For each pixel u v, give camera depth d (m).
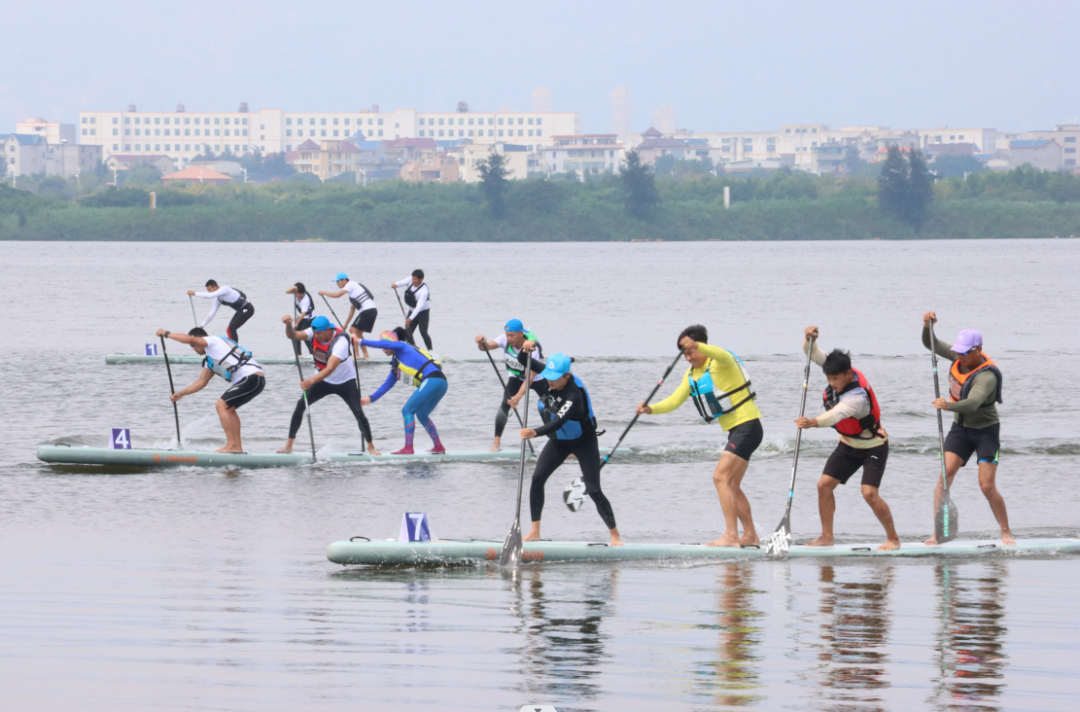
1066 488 35.09
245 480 36.53
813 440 43.28
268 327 94.56
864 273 183.75
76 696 17.33
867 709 16.88
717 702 17.16
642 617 21.75
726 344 80.69
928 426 46.97
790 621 21.50
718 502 33.50
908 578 24.97
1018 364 67.88
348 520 30.84
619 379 61.00
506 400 40.81
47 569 25.23
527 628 21.00
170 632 20.62
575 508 27.58
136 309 113.06
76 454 38.44
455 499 33.75
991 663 18.97
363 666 18.75
